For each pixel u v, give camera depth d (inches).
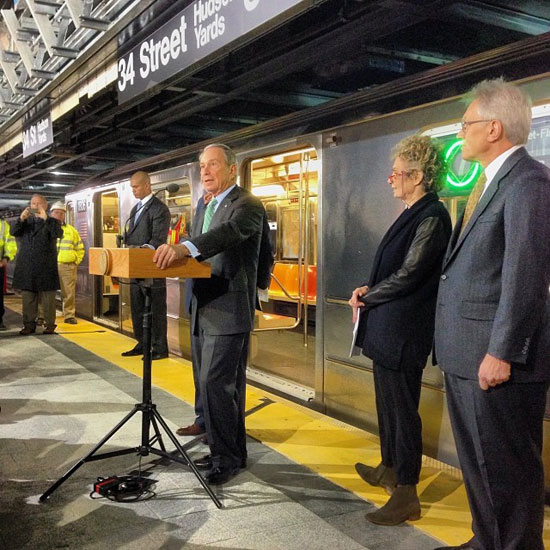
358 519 106.3
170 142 334.0
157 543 96.1
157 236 226.2
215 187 122.7
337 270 164.2
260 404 181.0
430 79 135.5
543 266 73.3
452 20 158.2
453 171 131.7
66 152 337.7
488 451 79.1
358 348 110.3
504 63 119.9
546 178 75.6
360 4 139.7
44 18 202.5
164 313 242.7
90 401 177.0
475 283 80.0
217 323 119.3
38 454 134.3
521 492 78.7
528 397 77.5
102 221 346.0
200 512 107.5
